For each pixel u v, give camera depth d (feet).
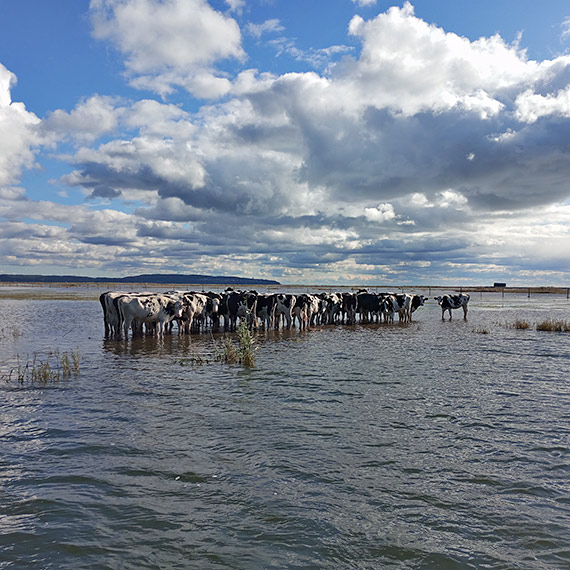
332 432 28.66
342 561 15.85
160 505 19.63
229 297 91.66
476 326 102.42
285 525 18.07
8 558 15.94
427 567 15.52
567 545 16.80
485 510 19.31
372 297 112.27
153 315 73.10
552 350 63.57
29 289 360.07
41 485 21.48
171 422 30.55
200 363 52.26
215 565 15.60
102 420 31.04
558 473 22.93
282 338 79.10
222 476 22.36
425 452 25.50
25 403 35.29
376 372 47.39
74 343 69.87
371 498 20.26
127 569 15.37
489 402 35.83
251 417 31.65
